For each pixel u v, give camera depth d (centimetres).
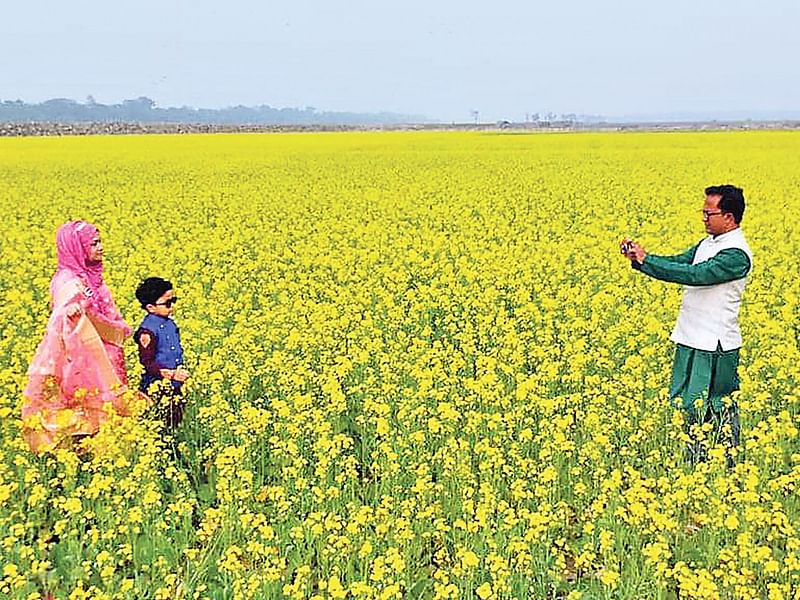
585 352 945
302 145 4200
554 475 611
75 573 554
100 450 689
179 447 708
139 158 3366
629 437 711
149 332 791
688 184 2319
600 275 1257
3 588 530
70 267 755
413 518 634
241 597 507
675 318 1041
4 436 731
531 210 1931
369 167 2980
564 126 9994
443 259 1409
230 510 605
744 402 733
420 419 743
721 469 630
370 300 1134
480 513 557
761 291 1105
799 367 821
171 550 586
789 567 512
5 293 1209
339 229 1698
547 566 561
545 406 735
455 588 503
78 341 723
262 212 1962
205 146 4103
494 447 696
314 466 709
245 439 701
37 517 632
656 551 512
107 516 605
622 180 2447
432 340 1056
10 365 926
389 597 484
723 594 536
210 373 876
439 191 2256
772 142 3888
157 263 1369
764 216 1691
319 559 572
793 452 730
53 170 2892
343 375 829
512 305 1166
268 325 1023
